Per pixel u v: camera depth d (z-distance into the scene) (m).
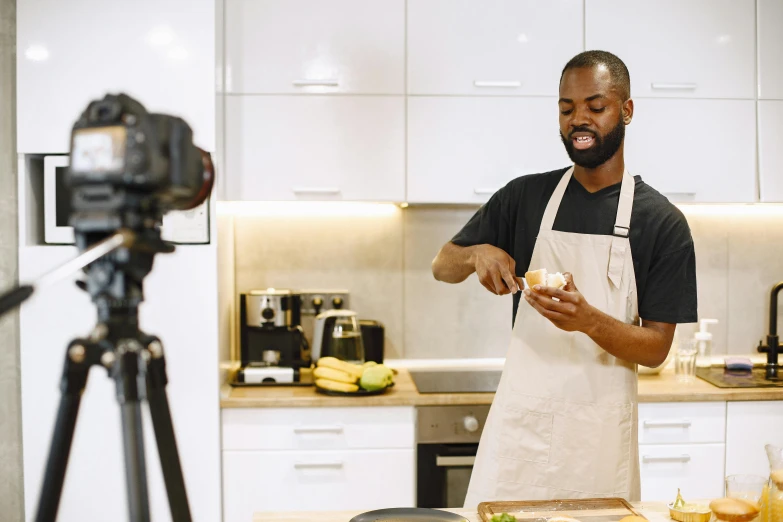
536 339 1.76
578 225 1.80
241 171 2.66
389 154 2.69
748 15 2.74
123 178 0.75
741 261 3.11
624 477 1.71
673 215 1.76
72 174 0.78
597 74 1.67
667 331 1.76
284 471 2.48
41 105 2.40
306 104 2.67
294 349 2.73
